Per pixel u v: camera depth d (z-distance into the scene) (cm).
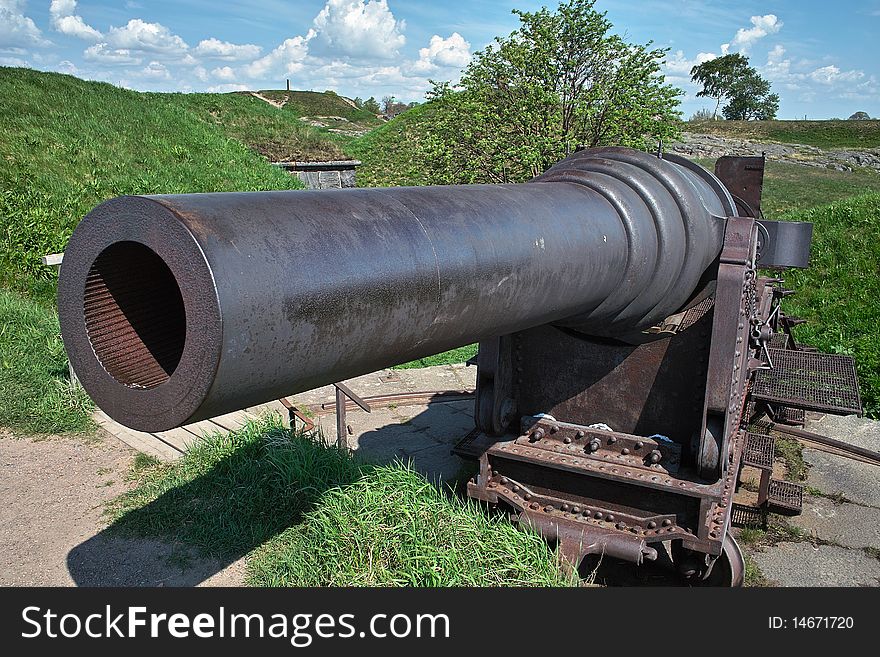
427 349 173
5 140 1060
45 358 572
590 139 1122
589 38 1112
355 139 2405
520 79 1130
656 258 266
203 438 448
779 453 496
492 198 204
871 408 599
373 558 303
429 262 159
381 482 345
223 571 323
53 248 867
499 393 332
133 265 137
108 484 411
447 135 1191
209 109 1691
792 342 612
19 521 371
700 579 321
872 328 777
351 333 140
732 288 284
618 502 313
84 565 330
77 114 1268
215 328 114
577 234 225
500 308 191
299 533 337
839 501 433
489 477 338
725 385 286
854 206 1058
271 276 122
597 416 328
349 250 139
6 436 469
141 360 136
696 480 296
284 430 422
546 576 292
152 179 1128
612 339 318
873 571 357
